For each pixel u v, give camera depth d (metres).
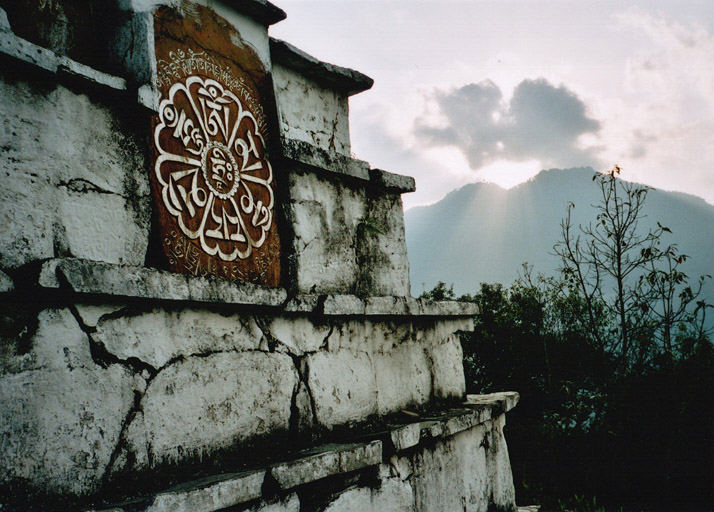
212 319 2.42
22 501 1.67
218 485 2.06
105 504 1.85
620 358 6.95
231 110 2.72
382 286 3.63
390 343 3.58
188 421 2.23
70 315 1.90
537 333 8.73
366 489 2.89
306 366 2.88
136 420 2.04
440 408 3.97
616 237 6.99
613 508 6.25
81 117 2.07
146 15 2.28
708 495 6.09
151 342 2.14
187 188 2.43
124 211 2.17
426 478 3.39
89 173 2.06
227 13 2.78
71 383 1.86
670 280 6.61
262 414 2.57
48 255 1.89
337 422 3.02
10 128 1.84
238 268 2.64
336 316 3.15
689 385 6.20
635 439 6.42
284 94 3.37
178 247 2.34
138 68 2.26
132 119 2.25
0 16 1.83
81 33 2.29
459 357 4.35
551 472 6.80
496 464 4.28
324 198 3.27
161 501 1.87
